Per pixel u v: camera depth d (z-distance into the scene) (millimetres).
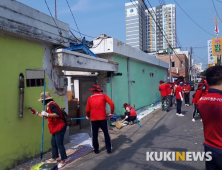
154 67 15695
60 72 5602
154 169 3865
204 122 2180
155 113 10445
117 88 9125
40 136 4742
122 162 4266
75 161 4445
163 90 11039
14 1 3930
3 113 3836
